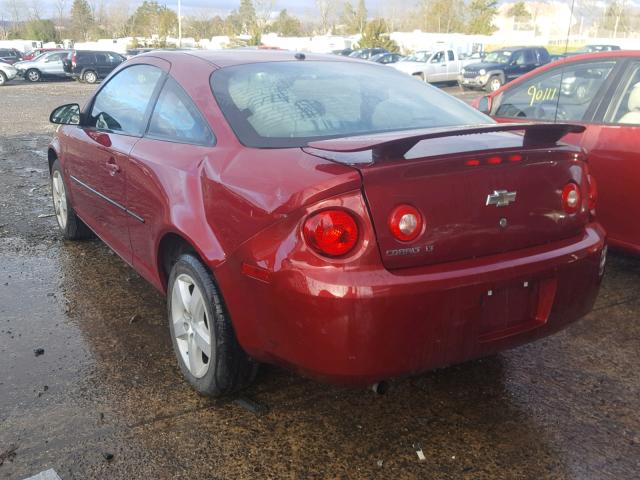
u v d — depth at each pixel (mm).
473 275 2404
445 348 2418
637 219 4281
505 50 25953
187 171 2930
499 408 2959
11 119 14633
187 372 3049
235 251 2539
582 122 4656
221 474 2484
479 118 3389
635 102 4375
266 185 2479
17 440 2646
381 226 2283
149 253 3344
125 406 2912
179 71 3422
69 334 3596
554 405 2986
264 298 2430
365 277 2256
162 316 3854
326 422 2830
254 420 2834
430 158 2348
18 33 89312
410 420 2859
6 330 3623
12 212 6176
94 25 89062
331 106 3072
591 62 4773
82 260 4801
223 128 2920
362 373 2326
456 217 2412
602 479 2492
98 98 4379
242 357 2803
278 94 3098
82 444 2635
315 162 2461
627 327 3818
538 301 2660
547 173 2637
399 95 3365
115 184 3707
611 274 4680
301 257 2297
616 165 4336
